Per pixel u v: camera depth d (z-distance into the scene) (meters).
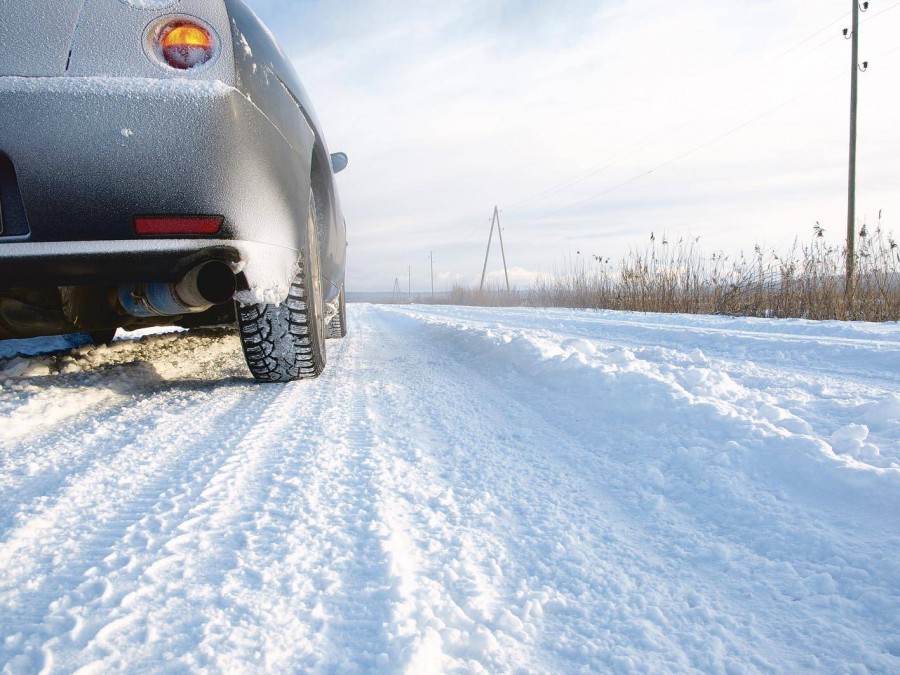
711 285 12.46
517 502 1.53
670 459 1.79
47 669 0.83
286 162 2.24
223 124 1.89
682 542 1.31
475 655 0.92
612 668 0.89
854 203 12.53
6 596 1.02
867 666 0.88
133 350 3.77
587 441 2.09
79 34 1.79
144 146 1.82
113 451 1.85
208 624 0.94
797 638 0.96
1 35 1.75
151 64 1.84
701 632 0.99
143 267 1.94
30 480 1.60
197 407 2.47
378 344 5.70
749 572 1.18
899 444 1.76
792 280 10.06
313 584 1.08
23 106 1.73
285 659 0.87
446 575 1.14
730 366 3.73
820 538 1.26
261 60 2.12
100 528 1.30
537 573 1.18
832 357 4.20
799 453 1.60
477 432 2.19
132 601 1.01
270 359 2.95
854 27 12.46
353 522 1.35
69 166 1.78
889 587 1.08
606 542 1.32
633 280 14.38
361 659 0.87
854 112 12.57
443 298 40.94
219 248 1.98
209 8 1.91
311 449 1.89
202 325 3.33
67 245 1.84
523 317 11.02
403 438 2.06
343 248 5.14
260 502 1.45
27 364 2.91
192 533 1.27
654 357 4.05
